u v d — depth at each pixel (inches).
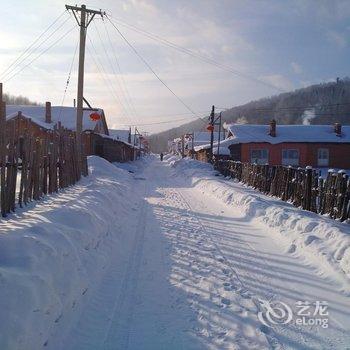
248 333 190.1
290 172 551.8
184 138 3358.8
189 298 230.5
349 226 351.6
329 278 259.4
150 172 1592.0
